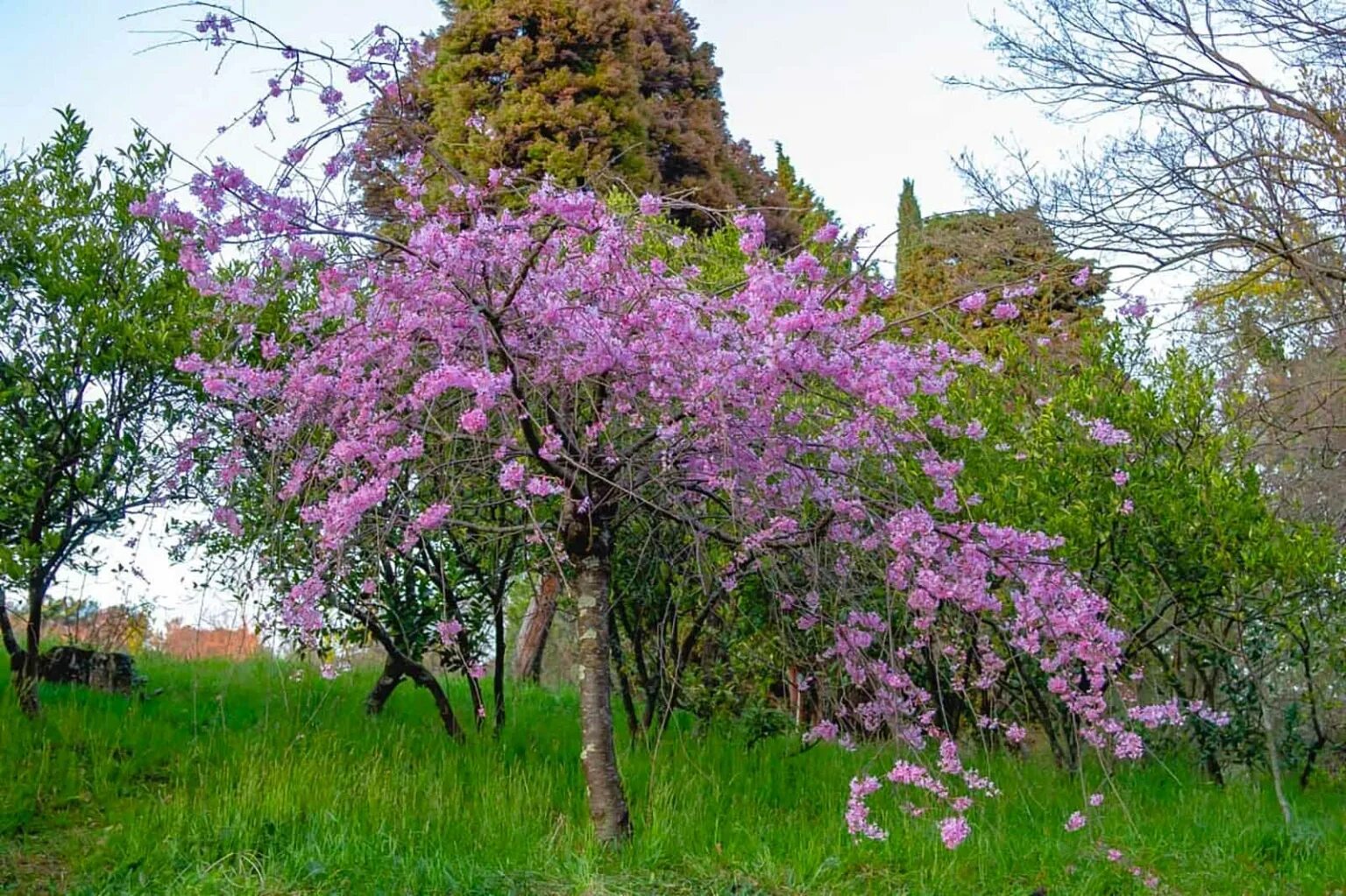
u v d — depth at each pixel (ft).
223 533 23.59
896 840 19.97
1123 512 25.96
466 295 17.74
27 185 24.13
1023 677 24.84
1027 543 20.15
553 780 22.75
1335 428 32.89
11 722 22.27
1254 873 20.30
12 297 23.47
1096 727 22.77
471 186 19.94
